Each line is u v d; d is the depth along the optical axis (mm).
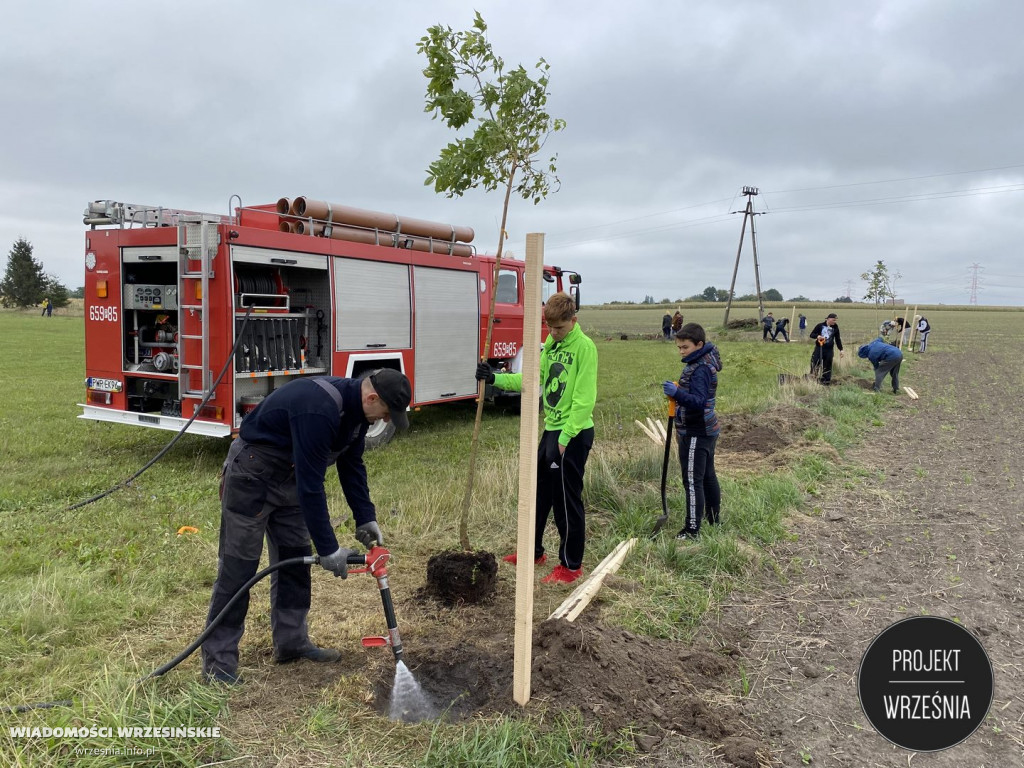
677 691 3365
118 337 8188
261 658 3652
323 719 3006
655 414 11406
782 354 27234
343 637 3885
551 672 3312
